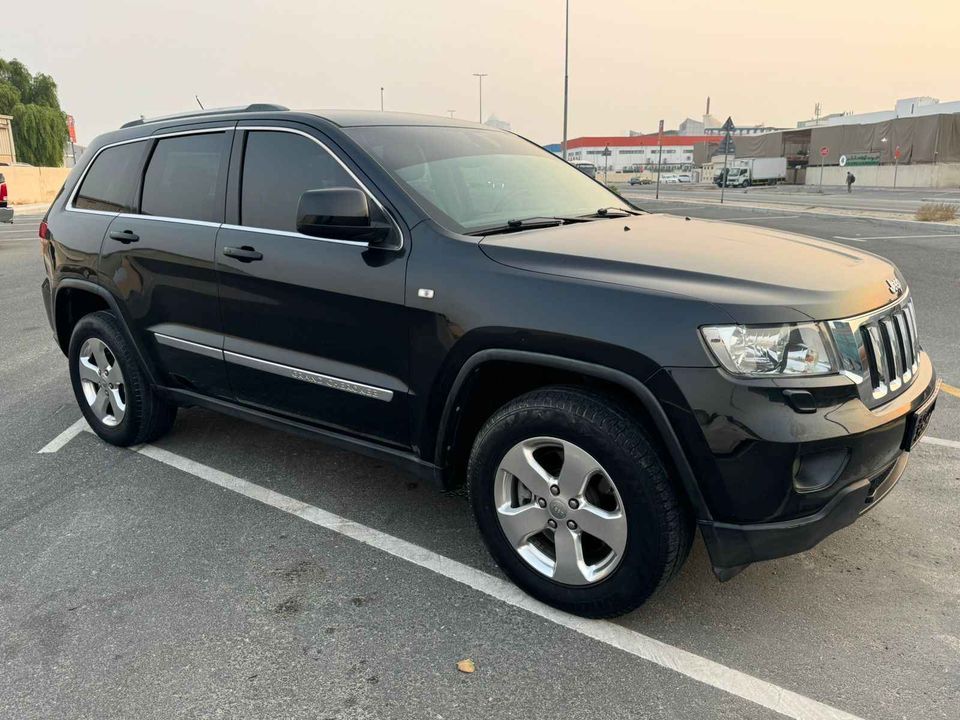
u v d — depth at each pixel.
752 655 2.56
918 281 9.35
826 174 55.12
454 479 3.10
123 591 3.00
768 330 2.31
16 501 3.80
